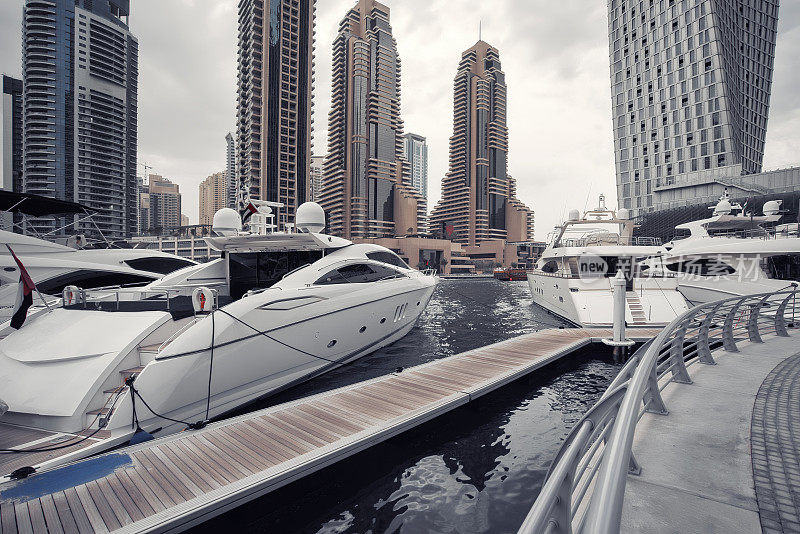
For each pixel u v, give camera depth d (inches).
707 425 155.5
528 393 330.0
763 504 102.7
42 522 138.3
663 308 526.3
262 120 4143.7
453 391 277.3
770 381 211.8
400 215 5492.1
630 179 2930.6
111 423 200.8
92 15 5196.9
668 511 101.2
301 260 405.4
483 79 6530.5
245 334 266.7
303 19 4480.8
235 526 167.3
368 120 5502.0
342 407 246.5
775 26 3307.1
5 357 227.9
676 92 2640.3
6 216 525.0
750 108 3061.0
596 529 45.5
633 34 2928.2
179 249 3462.1
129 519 140.6
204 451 189.6
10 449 183.9
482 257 5649.6
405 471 210.5
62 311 258.1
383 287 410.6
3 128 5836.6
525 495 189.2
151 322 243.6
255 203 479.8
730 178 2069.4
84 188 5054.1
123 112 5457.7
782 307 356.8
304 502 183.5
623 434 69.2
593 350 454.0
